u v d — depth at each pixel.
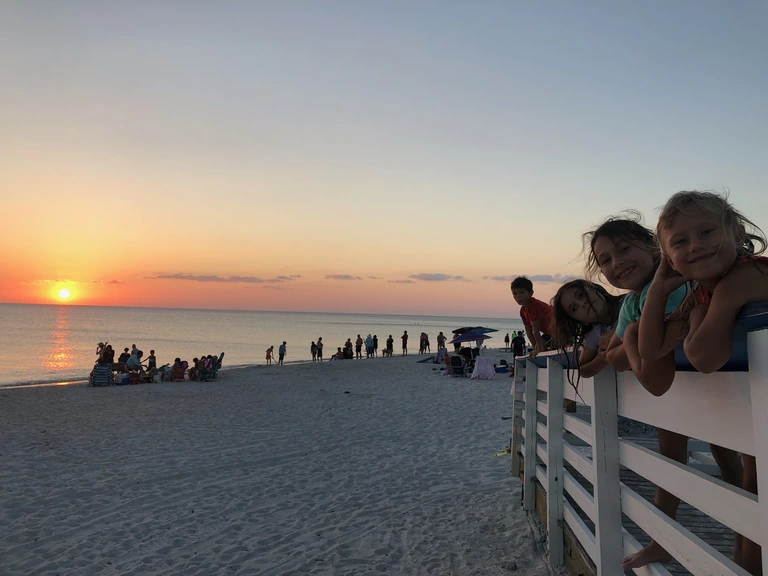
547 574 4.39
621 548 2.80
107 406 16.03
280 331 122.56
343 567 5.19
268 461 9.51
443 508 6.81
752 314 1.35
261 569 5.22
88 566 5.34
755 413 1.42
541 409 5.13
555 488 4.29
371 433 11.97
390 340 45.16
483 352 41.53
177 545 5.84
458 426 12.76
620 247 2.23
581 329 3.07
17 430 12.08
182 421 13.52
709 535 3.62
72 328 104.75
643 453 2.44
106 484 8.09
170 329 114.06
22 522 6.51
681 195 1.56
